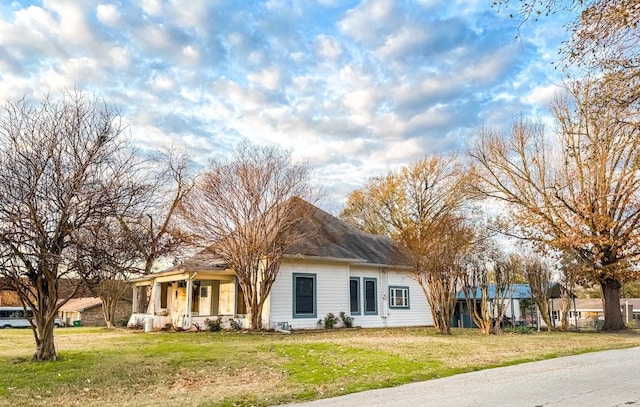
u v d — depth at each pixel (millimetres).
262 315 21047
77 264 10422
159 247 12891
